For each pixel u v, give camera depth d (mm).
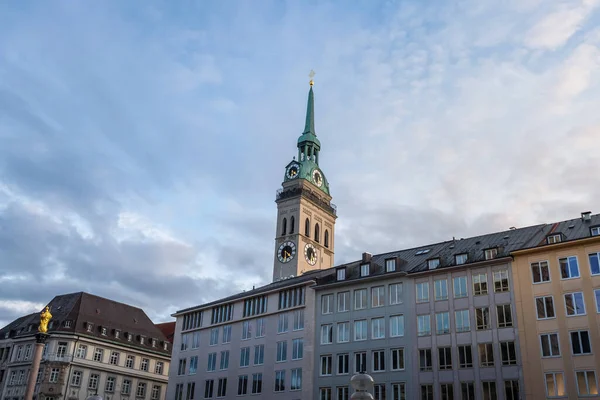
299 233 120625
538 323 53000
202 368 77312
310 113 141250
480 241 64438
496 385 53031
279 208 126875
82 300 103125
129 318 108812
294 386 65375
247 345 73000
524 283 55000
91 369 95125
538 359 51906
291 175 129500
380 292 63344
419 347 58375
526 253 55688
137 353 103250
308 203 126062
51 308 103062
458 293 58250
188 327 82938
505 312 55031
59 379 90750
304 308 68250
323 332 65688
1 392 96000
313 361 64875
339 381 62062
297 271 117375
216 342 77375
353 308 64562
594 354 49469
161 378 106250
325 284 67250
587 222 58750
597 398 48219
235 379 72250
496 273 56906
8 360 98812
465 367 55188
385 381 59156
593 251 52375
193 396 76438
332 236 133000
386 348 60375
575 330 51000
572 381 49719
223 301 79062
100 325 100938
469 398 54031
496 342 54375
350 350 62750
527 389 51469
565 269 53344
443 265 60781
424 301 59969
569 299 52250
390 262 64812
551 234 55969
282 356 68250
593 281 51562
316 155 138750
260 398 68125
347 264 71688
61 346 93500
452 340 56781
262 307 73812
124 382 99812
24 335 98312
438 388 55875
